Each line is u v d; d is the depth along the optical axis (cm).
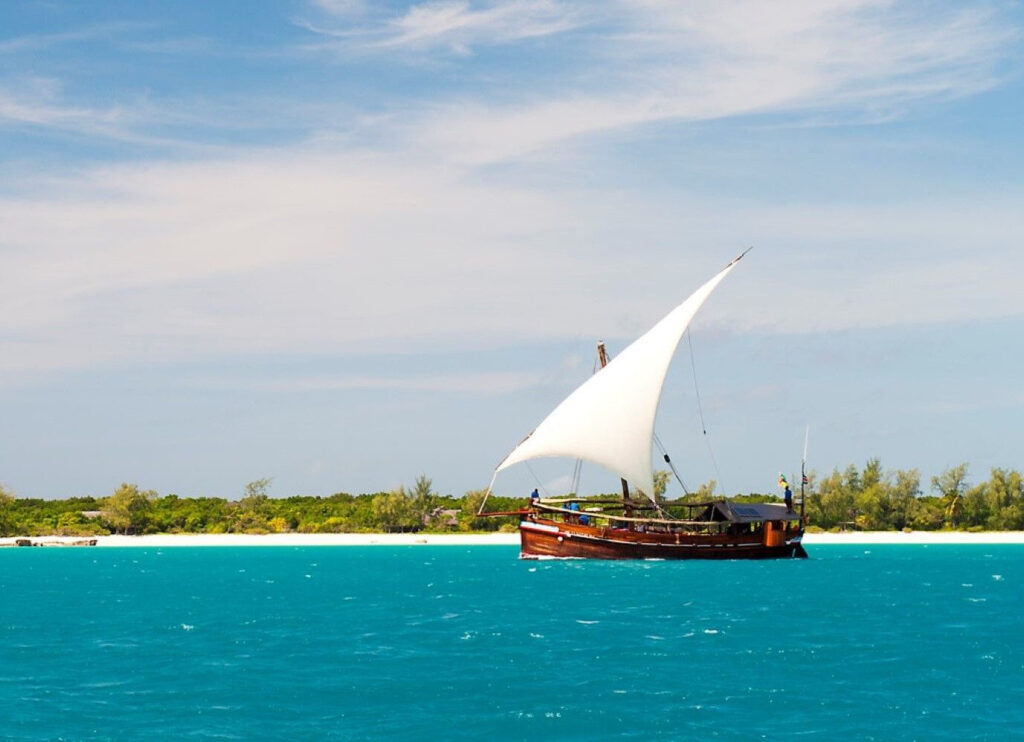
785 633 5394
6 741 3167
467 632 5491
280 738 3192
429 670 4291
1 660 4684
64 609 7081
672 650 4809
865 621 5938
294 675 4203
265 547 18675
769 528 10375
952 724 3341
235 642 5206
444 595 7788
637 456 10062
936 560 12812
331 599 7619
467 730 3284
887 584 8619
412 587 8650
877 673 4209
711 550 10188
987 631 5503
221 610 6888
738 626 5694
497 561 12875
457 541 18938
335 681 4062
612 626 5703
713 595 7556
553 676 4144
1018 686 3947
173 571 11688
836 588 8175
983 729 3281
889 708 3562
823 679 4075
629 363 9950
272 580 9912
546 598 7412
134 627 5925
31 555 16450
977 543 18288
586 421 10025
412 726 3334
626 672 4228
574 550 10112
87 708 3609
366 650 4869
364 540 19425
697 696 3750
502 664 4431
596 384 10019
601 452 10050
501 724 3347
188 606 7219
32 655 4831
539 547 10244
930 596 7519
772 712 3503
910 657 4606
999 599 7319
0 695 3841
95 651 4947
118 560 14600
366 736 3216
